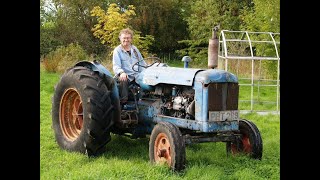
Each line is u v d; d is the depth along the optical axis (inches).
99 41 917.2
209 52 238.7
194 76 231.0
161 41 1022.4
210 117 224.8
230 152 252.2
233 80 230.8
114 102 248.1
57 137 263.1
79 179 202.4
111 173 211.9
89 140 241.0
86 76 250.1
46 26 945.5
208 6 944.9
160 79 246.8
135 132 260.4
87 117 240.7
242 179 210.8
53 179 204.5
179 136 218.1
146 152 256.1
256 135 241.3
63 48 784.9
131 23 956.0
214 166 226.7
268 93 572.1
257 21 689.0
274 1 651.5
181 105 237.6
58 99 266.1
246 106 458.9
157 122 247.1
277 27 645.3
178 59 1032.8
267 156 250.5
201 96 226.1
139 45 723.4
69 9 943.0
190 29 971.9
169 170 217.5
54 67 687.7
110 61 734.5
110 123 243.4
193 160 236.8
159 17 1003.9
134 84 264.2
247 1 954.1
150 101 255.0
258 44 621.0
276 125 347.9
